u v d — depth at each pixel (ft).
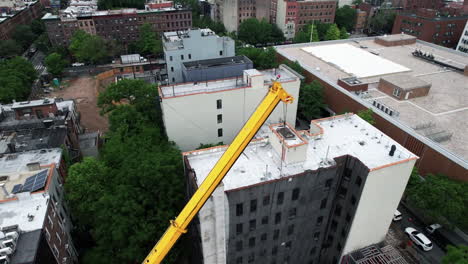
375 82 261.03
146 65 413.80
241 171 114.42
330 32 455.22
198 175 112.57
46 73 390.63
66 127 206.90
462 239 163.94
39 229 109.60
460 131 191.72
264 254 129.29
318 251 144.36
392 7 581.53
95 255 125.70
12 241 100.78
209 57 286.05
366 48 352.28
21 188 130.72
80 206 136.36
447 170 168.35
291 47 354.95
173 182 129.49
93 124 287.07
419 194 160.35
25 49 499.51
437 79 266.57
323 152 125.49
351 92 237.66
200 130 193.16
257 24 482.69
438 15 428.97
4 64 331.16
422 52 327.67
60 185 153.07
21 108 212.64
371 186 116.16
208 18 551.59
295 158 116.67
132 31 456.45
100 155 188.14
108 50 426.51
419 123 199.11
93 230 137.39
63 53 422.00
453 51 336.49
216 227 99.45
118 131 172.24
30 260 97.50
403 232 166.61
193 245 128.98
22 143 190.29
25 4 602.85
